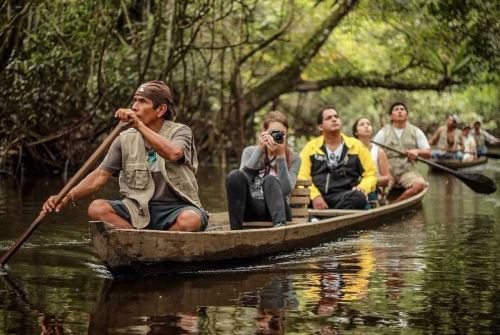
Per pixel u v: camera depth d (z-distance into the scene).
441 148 19.50
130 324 4.20
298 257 6.18
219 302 4.68
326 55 19.64
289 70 18.41
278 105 21.62
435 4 13.22
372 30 18.61
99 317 4.34
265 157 6.95
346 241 7.03
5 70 11.91
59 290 4.97
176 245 5.43
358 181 8.77
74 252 6.26
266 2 17.19
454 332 4.10
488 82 15.48
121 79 13.80
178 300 4.72
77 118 13.55
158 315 4.38
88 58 12.95
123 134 5.72
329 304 4.64
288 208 6.99
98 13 12.31
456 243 6.91
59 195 5.57
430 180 14.82
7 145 12.83
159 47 14.42
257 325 4.18
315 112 23.94
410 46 17.95
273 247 6.23
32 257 6.04
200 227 5.68
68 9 12.05
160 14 13.14
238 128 17.75
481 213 9.25
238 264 5.86
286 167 6.87
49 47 12.08
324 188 8.69
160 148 5.54
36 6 11.56
